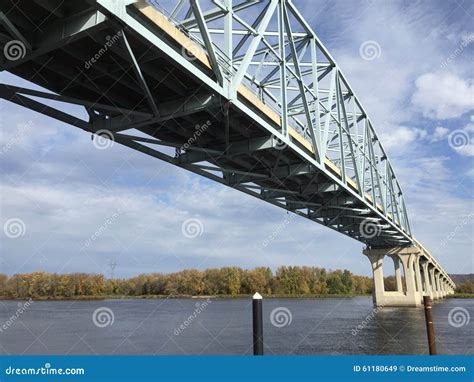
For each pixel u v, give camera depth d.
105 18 11.58
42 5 11.76
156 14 12.89
